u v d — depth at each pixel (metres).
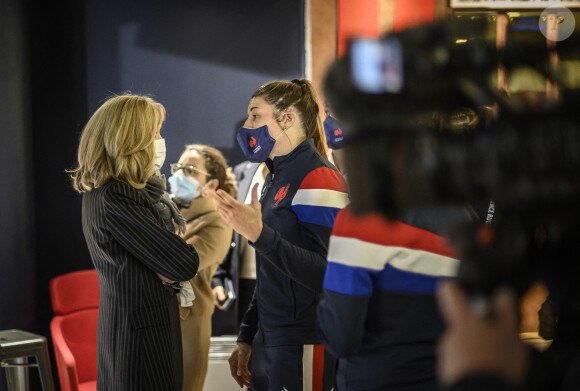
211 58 3.50
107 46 3.46
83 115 3.46
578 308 0.54
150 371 1.85
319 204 1.59
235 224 1.45
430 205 0.54
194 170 2.77
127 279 1.86
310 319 1.67
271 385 1.70
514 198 0.49
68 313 2.93
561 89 0.51
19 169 3.11
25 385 2.43
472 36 0.55
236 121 3.52
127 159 1.89
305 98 1.80
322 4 3.42
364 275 1.02
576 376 0.54
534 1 3.32
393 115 0.54
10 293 2.93
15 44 3.08
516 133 0.48
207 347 2.67
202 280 2.67
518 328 0.52
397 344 1.05
